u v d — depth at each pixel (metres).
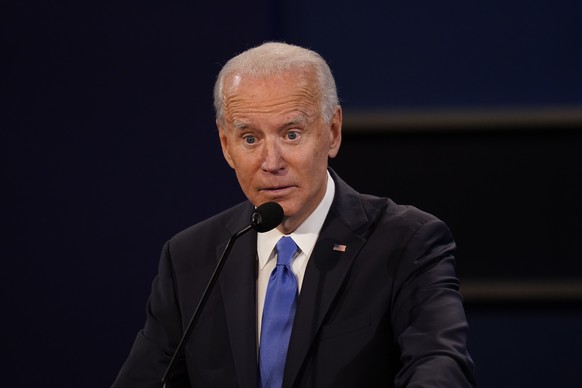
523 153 11.76
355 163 11.97
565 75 11.58
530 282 11.79
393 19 11.77
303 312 6.08
